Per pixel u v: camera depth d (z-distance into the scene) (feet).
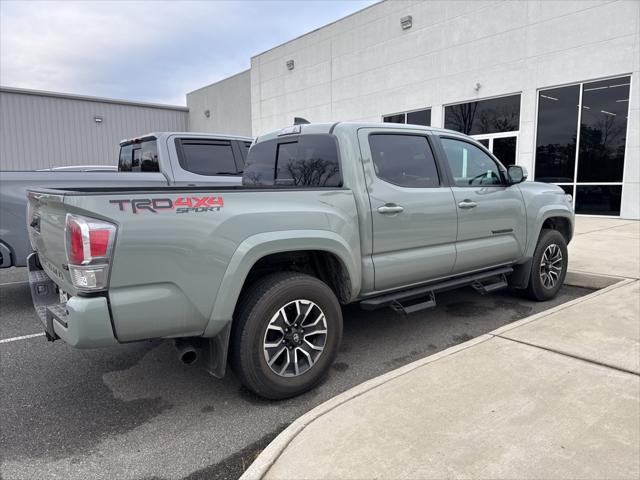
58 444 8.90
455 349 11.75
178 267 8.84
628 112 37.73
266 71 74.13
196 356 9.70
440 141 14.28
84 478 7.88
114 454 8.57
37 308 10.73
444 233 13.65
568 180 42.06
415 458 7.39
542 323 13.50
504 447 7.61
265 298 9.86
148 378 11.81
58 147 80.38
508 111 45.34
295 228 10.30
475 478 6.89
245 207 9.73
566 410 8.69
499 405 8.93
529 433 7.98
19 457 8.48
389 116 56.13
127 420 9.78
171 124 96.37
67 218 8.23
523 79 43.62
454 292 19.52
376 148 12.52
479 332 14.76
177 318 8.99
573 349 11.53
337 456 7.51
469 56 47.55
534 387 9.62
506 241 15.79
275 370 10.31
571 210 18.61
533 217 16.65
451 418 8.52
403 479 6.91
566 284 20.25
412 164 13.30
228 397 10.76
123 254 8.30
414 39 52.34
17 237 17.10
